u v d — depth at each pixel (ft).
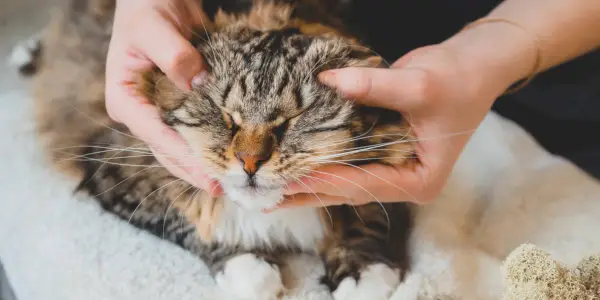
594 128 2.27
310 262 1.90
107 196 1.99
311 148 1.54
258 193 1.58
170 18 1.64
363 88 1.50
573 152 2.26
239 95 1.55
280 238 1.88
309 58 1.58
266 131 1.53
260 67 1.56
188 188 1.82
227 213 1.81
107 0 2.18
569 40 1.80
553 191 2.06
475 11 2.24
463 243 1.90
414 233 1.91
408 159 1.66
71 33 2.21
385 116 1.61
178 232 1.92
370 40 2.10
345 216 1.92
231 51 1.59
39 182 2.11
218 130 1.56
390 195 1.66
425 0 2.29
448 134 1.64
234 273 1.80
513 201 2.05
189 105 1.59
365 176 1.59
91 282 1.84
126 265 1.88
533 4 1.80
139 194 1.92
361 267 1.83
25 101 2.33
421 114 1.60
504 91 1.85
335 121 1.54
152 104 1.66
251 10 1.77
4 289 1.94
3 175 2.14
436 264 1.79
